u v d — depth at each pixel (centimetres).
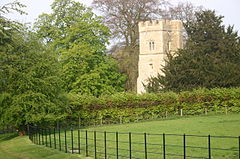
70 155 1908
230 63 5253
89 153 1969
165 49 6162
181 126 3375
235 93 4725
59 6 5372
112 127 3731
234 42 5541
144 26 6225
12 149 2430
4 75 3139
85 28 5191
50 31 5219
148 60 6200
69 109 3741
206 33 5603
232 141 2267
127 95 4453
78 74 4950
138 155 1889
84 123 4147
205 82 5112
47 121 3484
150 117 4619
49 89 3291
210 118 4097
